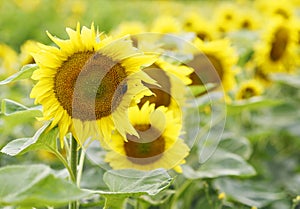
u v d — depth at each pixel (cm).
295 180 301
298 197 246
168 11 574
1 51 298
